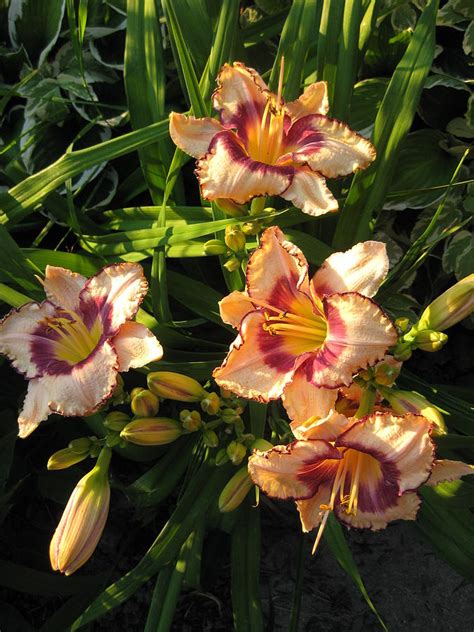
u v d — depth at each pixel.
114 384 0.38
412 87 0.47
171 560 0.46
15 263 0.46
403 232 0.62
